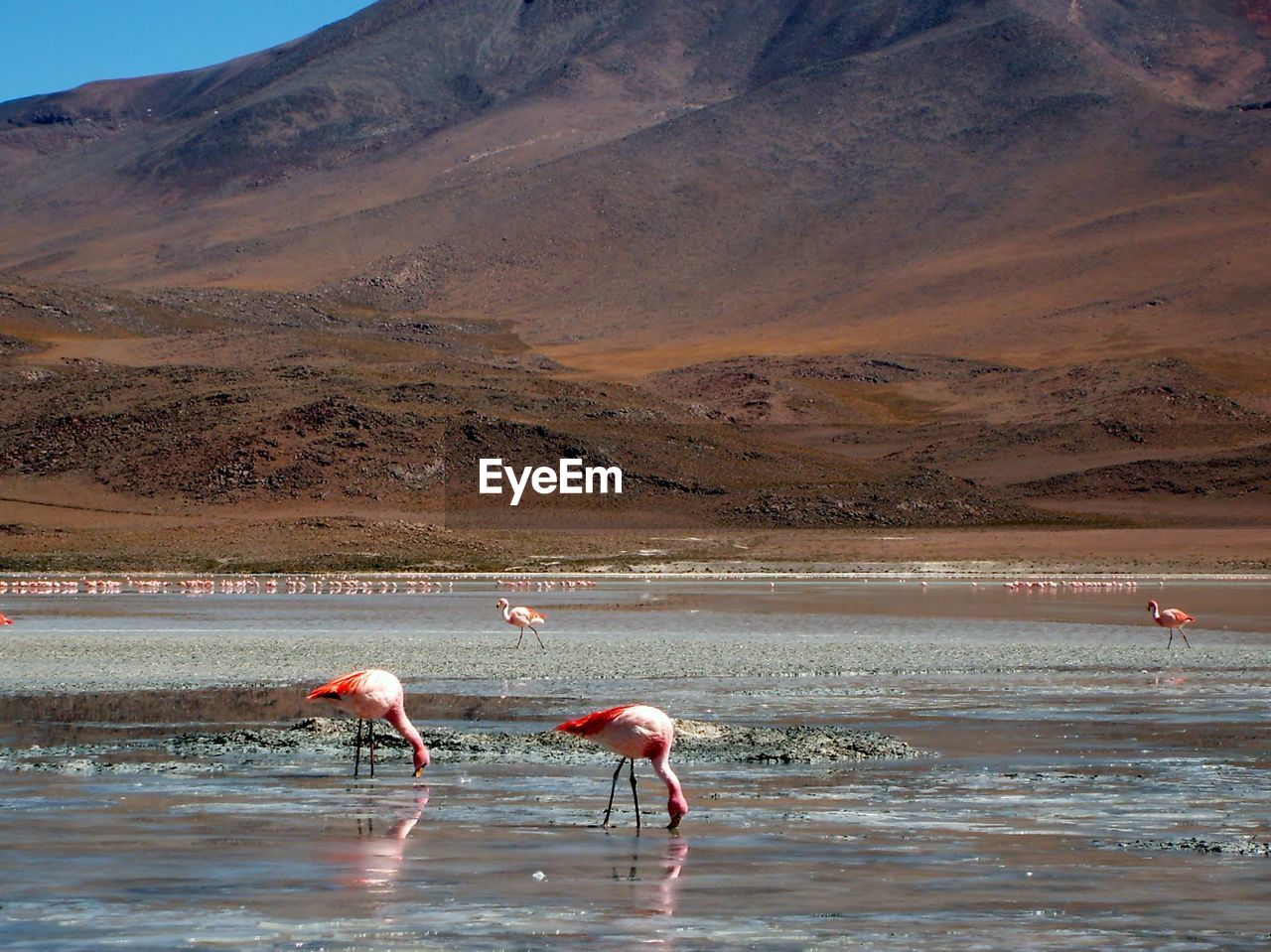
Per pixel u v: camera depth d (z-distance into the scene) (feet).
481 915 34.96
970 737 66.90
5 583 218.18
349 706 55.16
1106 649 118.42
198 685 88.38
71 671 95.86
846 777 55.62
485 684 89.45
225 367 453.99
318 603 182.91
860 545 320.50
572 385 469.16
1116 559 295.28
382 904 35.91
